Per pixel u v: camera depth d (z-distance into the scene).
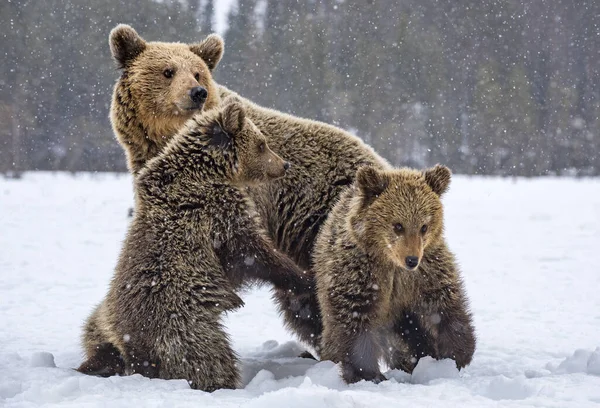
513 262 21.66
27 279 18.86
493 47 91.25
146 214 9.97
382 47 85.69
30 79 71.31
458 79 87.06
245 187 10.91
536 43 93.31
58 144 71.75
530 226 29.84
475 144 82.50
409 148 81.25
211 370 9.53
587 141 85.81
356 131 80.69
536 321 14.74
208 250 9.90
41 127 71.56
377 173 9.77
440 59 86.31
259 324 15.13
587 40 93.56
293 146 11.34
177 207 9.93
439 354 10.21
